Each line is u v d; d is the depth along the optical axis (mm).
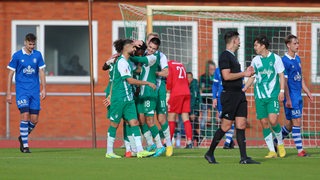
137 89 42500
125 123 42344
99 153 45875
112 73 42000
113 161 38844
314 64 63219
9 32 67062
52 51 67562
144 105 42562
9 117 65625
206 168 35094
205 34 63406
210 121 57938
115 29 66688
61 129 66438
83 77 67438
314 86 63281
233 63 36469
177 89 50781
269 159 41000
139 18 61812
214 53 63406
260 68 41844
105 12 66750
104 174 32219
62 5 67375
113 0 66625
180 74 50906
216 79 52531
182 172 33250
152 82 42594
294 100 43500
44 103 66500
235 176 31781
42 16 67250
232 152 47094
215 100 52719
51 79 67375
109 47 66812
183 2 66125
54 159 40250
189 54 63469
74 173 32594
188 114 51594
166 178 30906
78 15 67312
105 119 66375
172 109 50906
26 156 42969
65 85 67438
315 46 63094
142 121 43062
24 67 46062
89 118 66312
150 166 35969
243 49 62375
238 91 36812
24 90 46250
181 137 58094
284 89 42656
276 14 62844
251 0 66375
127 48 40375
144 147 49312
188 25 63281
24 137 46531
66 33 67625
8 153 45781
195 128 57281
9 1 67062
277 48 63188
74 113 66438
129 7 61469
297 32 62906
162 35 63094
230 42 36625
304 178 31234
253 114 62188
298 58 43750
